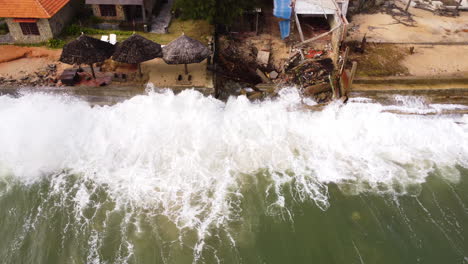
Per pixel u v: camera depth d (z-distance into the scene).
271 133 24.55
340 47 30.08
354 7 38.62
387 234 18.66
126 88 26.70
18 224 18.81
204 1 30.31
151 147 23.05
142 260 17.14
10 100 26.11
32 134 23.34
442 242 18.33
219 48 31.91
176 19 36.41
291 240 18.23
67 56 25.30
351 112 26.16
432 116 26.30
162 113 25.03
